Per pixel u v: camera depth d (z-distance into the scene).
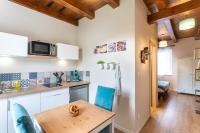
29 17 2.73
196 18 3.86
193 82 5.84
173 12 2.72
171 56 6.96
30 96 2.24
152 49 3.95
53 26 3.19
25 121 0.93
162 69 7.28
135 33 2.45
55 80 3.21
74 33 3.70
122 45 2.61
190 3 2.45
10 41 2.10
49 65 3.12
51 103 2.55
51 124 1.34
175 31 5.32
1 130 1.94
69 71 3.57
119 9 2.68
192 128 2.72
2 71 2.37
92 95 3.29
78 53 3.35
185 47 6.46
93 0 2.80
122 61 2.62
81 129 1.25
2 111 1.94
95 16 3.20
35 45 2.44
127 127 2.51
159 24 4.33
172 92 6.41
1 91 2.16
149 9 3.29
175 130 2.64
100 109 1.76
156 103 4.09
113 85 2.77
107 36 2.92
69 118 1.48
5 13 2.39
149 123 2.97
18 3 2.52
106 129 1.60
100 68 3.08
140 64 2.72
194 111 3.73
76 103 2.00
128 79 2.51
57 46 2.87
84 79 3.52
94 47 3.25
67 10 3.22
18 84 2.54
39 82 2.91
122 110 2.60
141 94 2.77
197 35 5.45
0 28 2.34
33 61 2.82
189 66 5.96
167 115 3.45
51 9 3.08
